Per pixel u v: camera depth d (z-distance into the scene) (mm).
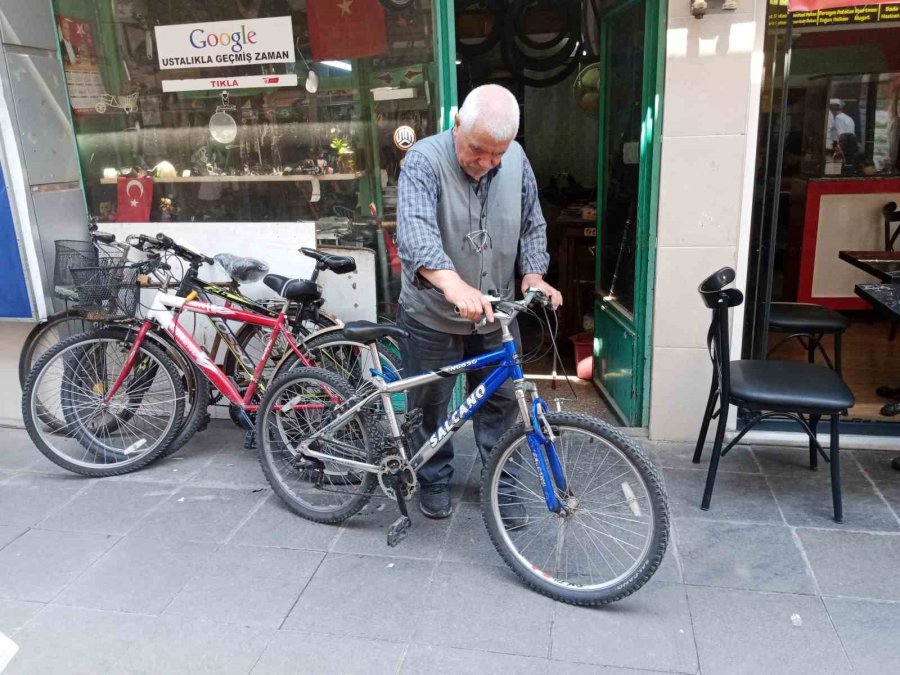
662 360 3295
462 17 5488
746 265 3145
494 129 2084
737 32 2885
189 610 2324
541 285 2406
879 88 5316
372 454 2639
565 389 4250
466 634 2189
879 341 4996
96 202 3738
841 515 2697
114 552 2648
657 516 2133
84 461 3295
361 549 2643
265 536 2738
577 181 6816
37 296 3469
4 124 3248
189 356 3180
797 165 5750
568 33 5234
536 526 2641
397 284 3596
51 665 2096
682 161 3047
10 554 2645
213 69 3500
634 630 2184
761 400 2617
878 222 5301
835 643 2100
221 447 3510
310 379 2736
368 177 3514
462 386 3656
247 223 3590
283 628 2234
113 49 3525
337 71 3404
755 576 2414
